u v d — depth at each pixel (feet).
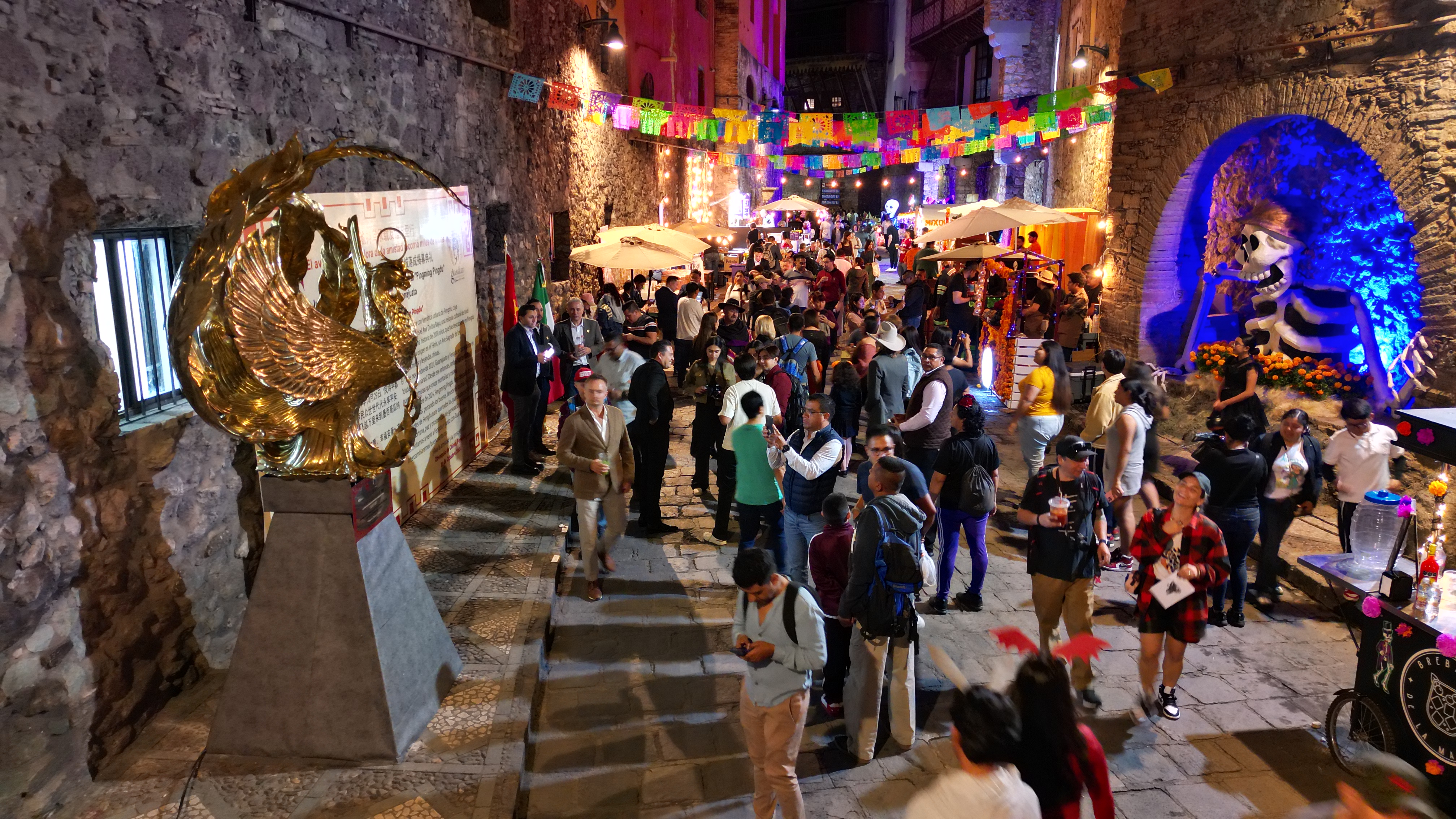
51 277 13.15
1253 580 24.70
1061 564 17.92
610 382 29.07
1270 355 34.81
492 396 35.32
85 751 13.91
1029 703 10.31
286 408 14.10
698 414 30.68
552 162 43.78
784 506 21.74
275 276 13.80
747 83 112.37
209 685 16.71
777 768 13.76
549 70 42.75
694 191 90.84
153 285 16.14
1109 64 57.57
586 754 16.71
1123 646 21.03
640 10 65.67
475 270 33.04
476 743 15.62
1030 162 79.51
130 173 14.67
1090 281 52.90
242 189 13.88
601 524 28.19
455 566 23.35
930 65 144.97
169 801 13.80
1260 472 21.26
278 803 13.89
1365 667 16.15
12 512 12.40
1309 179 33.68
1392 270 30.50
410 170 26.99
